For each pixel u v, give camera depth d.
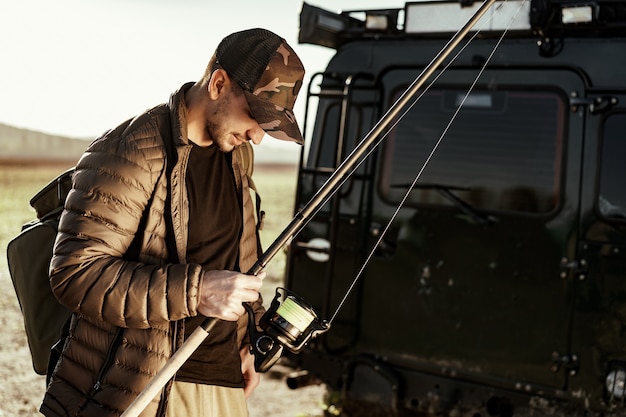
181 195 2.58
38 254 2.78
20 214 20.36
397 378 5.06
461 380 4.93
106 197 2.46
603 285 4.58
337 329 5.28
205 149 2.70
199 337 2.44
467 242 4.95
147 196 2.53
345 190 5.32
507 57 4.95
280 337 2.57
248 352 3.04
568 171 4.74
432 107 5.16
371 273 5.21
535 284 4.75
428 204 5.07
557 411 4.66
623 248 4.54
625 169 4.61
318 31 5.39
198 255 2.67
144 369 2.50
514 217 4.84
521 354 4.76
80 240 2.44
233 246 2.79
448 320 4.96
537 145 4.84
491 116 4.98
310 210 2.62
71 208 2.48
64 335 2.68
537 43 4.88
